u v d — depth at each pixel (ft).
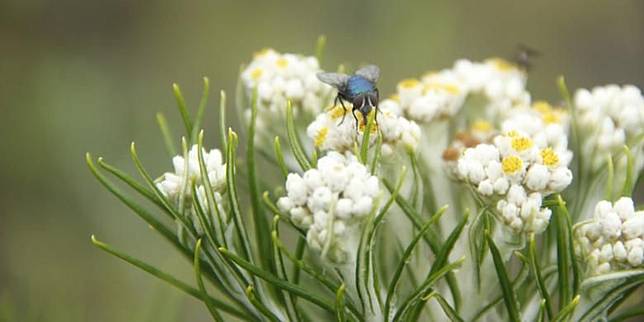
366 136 1.77
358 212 1.75
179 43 4.01
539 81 3.93
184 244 1.80
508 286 1.76
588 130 1.91
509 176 1.79
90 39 3.91
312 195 1.76
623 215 1.78
